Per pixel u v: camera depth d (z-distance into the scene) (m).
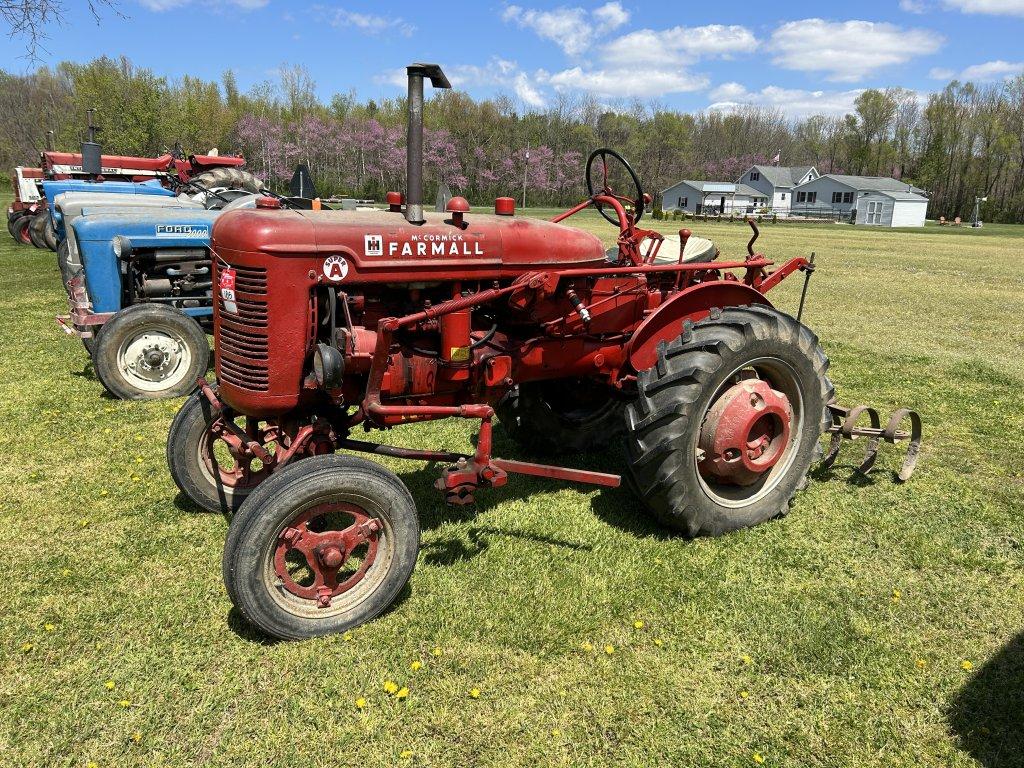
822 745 2.25
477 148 61.62
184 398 5.65
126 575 3.11
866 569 3.22
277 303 2.65
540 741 2.23
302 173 4.16
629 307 3.75
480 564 3.19
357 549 3.26
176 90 58.03
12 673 2.50
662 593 3.00
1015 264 18.02
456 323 2.95
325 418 3.00
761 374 3.65
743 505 3.54
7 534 3.45
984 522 3.65
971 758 2.20
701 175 82.62
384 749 2.19
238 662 2.55
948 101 73.00
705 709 2.38
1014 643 2.72
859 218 58.72
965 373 6.42
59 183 10.47
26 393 5.67
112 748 2.18
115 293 6.12
